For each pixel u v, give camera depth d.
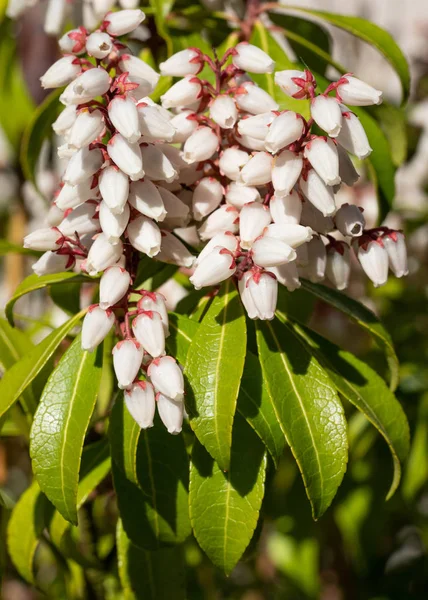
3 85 0.57
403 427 0.43
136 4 0.47
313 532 0.61
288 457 0.60
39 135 0.49
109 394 0.47
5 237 0.72
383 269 0.41
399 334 0.61
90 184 0.39
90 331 0.39
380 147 0.46
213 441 0.39
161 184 0.40
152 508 0.43
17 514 0.45
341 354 0.43
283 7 0.47
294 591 0.66
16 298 0.42
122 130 0.38
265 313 0.39
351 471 0.58
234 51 0.41
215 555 0.40
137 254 0.41
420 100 0.79
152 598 0.45
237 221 0.40
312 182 0.39
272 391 0.40
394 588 0.66
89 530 0.49
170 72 0.41
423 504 0.67
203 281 0.39
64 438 0.40
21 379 0.41
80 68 0.40
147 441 0.43
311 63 0.50
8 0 0.54
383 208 0.47
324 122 0.38
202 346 0.40
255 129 0.39
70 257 0.41
